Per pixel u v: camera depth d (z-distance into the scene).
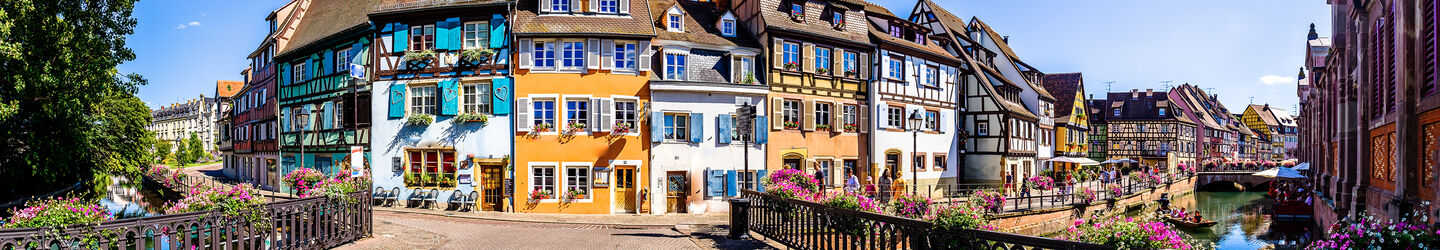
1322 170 26.03
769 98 22.62
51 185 27.27
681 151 21.45
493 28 20.88
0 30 16.03
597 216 19.64
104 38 20.14
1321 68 26.64
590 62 20.81
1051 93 43.44
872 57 25.58
